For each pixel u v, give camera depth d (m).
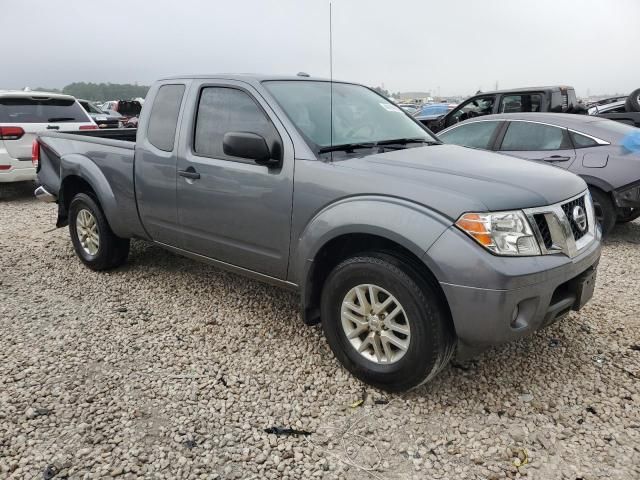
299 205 3.24
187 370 3.30
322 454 2.57
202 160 3.82
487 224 2.62
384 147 3.63
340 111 3.81
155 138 4.21
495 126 6.92
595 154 6.07
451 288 2.62
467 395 3.03
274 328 3.88
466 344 2.74
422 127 4.36
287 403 2.96
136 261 5.39
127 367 3.33
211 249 3.94
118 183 4.56
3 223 7.24
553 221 2.83
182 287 4.69
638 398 2.98
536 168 3.32
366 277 2.94
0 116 8.45
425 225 2.70
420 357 2.79
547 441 2.64
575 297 3.00
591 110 12.21
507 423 2.78
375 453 2.58
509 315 2.61
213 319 4.03
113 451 2.57
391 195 2.86
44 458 2.52
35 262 5.43
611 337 3.71
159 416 2.84
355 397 3.01
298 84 3.90
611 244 6.28
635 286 4.75
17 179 8.54
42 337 3.73
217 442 2.64
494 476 2.41
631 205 5.91
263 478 2.41
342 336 3.16
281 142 3.39
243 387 3.12
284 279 3.49
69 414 2.85
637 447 2.59
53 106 9.12
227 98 3.79
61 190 5.19
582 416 2.83
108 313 4.14
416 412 2.87
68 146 5.12
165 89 4.26
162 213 4.21
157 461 2.51
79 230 5.14
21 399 2.97
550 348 3.55
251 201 3.50
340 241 3.18
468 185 2.82
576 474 2.42
